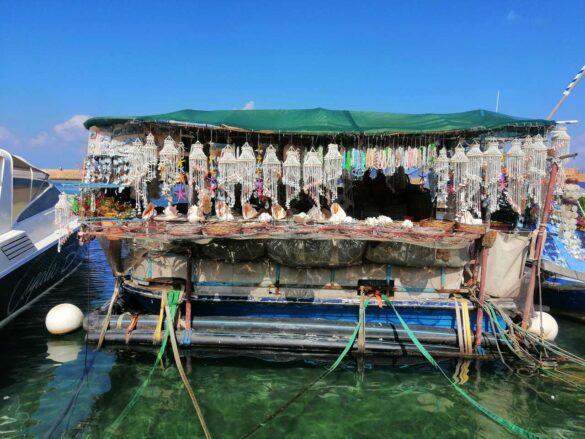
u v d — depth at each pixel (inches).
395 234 246.4
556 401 221.5
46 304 372.2
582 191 286.2
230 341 251.0
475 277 267.9
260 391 226.7
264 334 253.8
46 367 252.1
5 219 355.3
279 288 267.3
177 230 241.6
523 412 213.3
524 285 360.5
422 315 265.3
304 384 233.5
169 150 239.0
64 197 257.3
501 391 229.1
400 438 193.0
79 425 198.7
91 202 263.6
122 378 237.1
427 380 237.5
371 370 246.4
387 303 261.3
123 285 283.4
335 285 267.1
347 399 220.8
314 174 249.8
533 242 256.2
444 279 268.2
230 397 221.3
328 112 296.4
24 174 396.2
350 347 248.1
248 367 247.6
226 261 264.1
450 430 199.2
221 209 274.5
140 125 252.4
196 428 196.9
